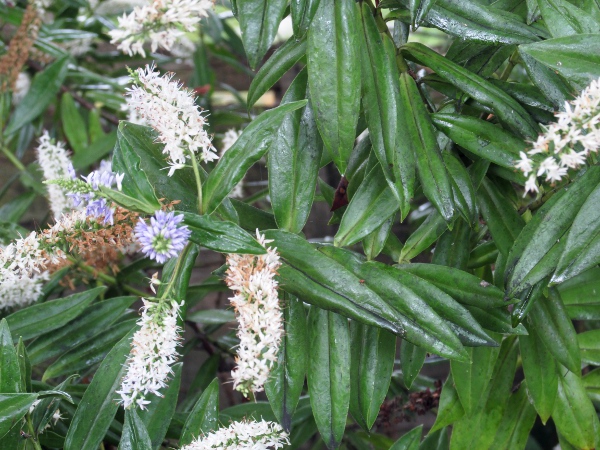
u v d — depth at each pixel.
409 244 0.52
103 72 1.07
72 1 0.90
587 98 0.36
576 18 0.45
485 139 0.49
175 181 0.48
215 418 0.50
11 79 0.83
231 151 0.41
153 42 0.37
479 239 0.57
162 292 0.44
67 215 0.47
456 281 0.49
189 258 0.43
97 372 0.51
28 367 0.51
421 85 0.55
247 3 0.43
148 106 0.41
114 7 0.94
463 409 0.58
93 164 0.98
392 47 0.48
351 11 0.45
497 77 0.63
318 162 0.48
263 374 0.38
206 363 0.83
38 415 0.50
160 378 0.40
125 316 0.76
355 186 0.57
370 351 0.51
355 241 0.48
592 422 0.59
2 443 0.47
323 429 0.46
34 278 0.67
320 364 0.47
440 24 0.48
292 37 0.50
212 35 1.02
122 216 0.44
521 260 0.44
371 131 0.46
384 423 0.76
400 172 0.46
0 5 0.88
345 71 0.45
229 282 0.40
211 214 0.45
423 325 0.44
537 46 0.42
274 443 0.44
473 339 0.47
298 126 0.48
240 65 1.10
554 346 0.51
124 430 0.45
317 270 0.43
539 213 0.47
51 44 0.88
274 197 0.48
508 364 0.61
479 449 0.59
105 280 0.75
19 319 0.59
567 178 0.49
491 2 0.55
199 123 0.42
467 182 0.49
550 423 0.97
